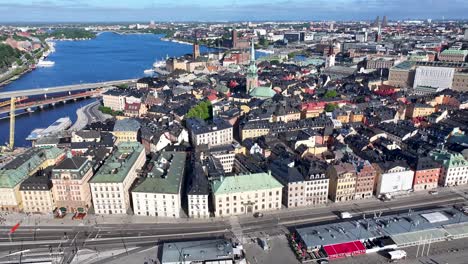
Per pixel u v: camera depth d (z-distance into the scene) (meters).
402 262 183.00
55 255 190.88
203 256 182.62
